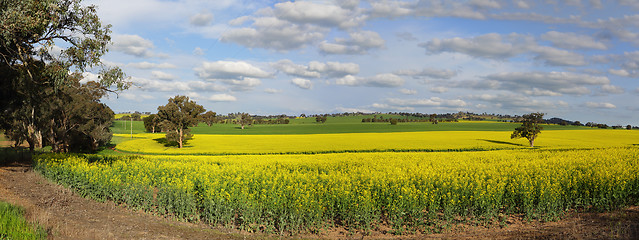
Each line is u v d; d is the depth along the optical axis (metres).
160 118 80.00
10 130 54.03
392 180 16.14
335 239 12.10
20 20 18.11
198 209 15.60
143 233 12.34
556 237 10.31
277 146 66.69
